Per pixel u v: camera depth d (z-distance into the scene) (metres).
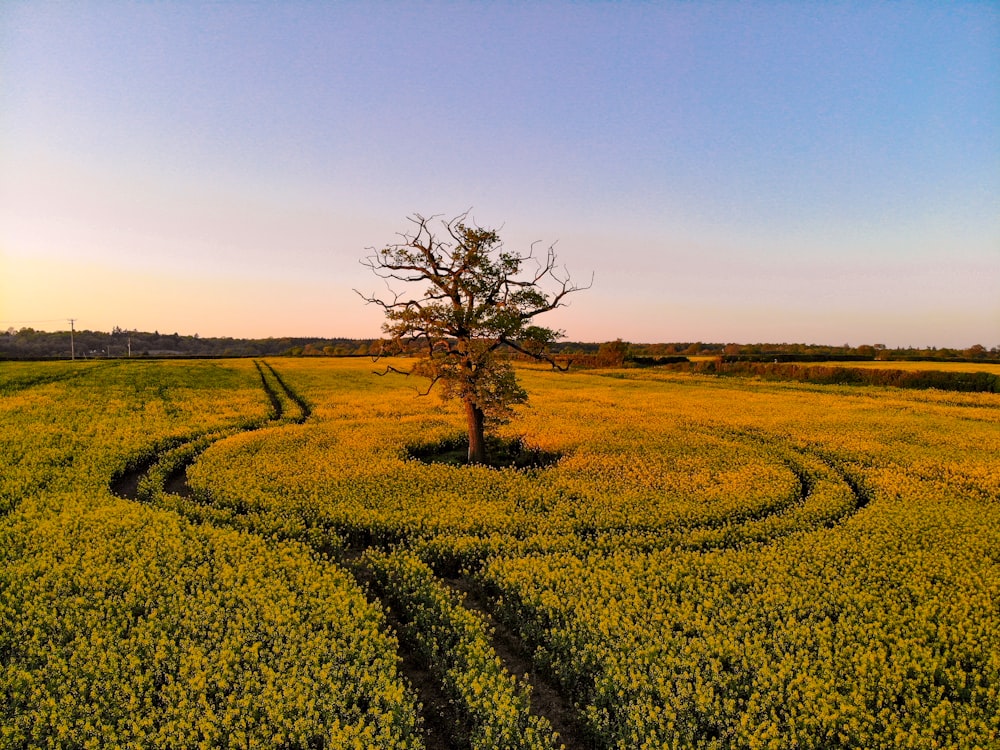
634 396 49.44
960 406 43.66
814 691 8.12
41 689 8.16
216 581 11.90
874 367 68.31
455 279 23.20
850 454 25.95
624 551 14.05
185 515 16.61
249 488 19.00
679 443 27.67
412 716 7.88
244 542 14.13
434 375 24.22
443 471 21.70
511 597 11.71
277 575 12.28
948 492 19.88
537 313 23.67
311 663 8.91
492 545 14.21
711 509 17.05
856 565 13.05
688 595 11.41
